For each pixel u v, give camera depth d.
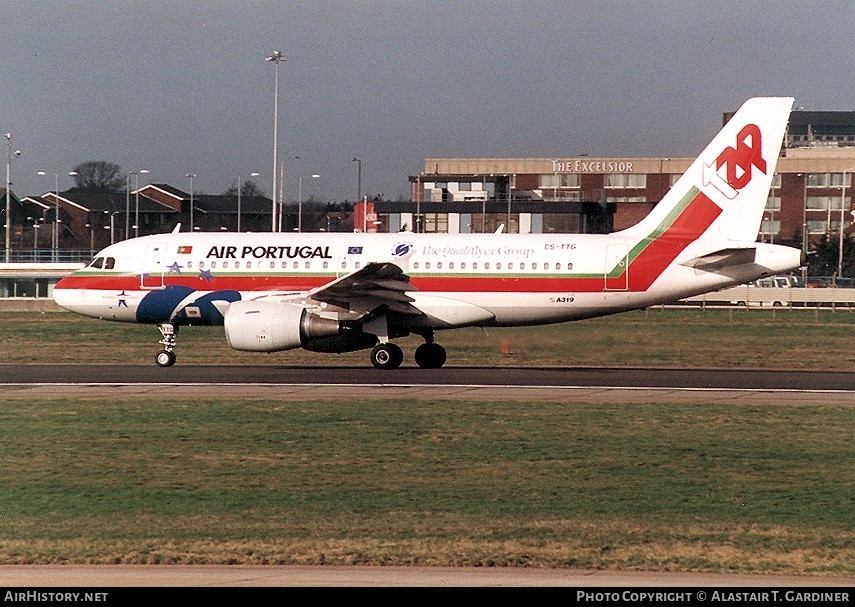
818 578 62.81
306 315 151.25
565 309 160.50
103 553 67.75
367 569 64.25
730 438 105.06
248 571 63.69
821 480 88.88
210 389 136.25
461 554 67.50
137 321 167.50
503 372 158.62
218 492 84.06
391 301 155.62
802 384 146.00
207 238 167.12
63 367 165.12
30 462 93.88
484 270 160.75
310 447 99.75
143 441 102.25
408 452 97.81
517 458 95.69
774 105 157.50
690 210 159.50
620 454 97.69
